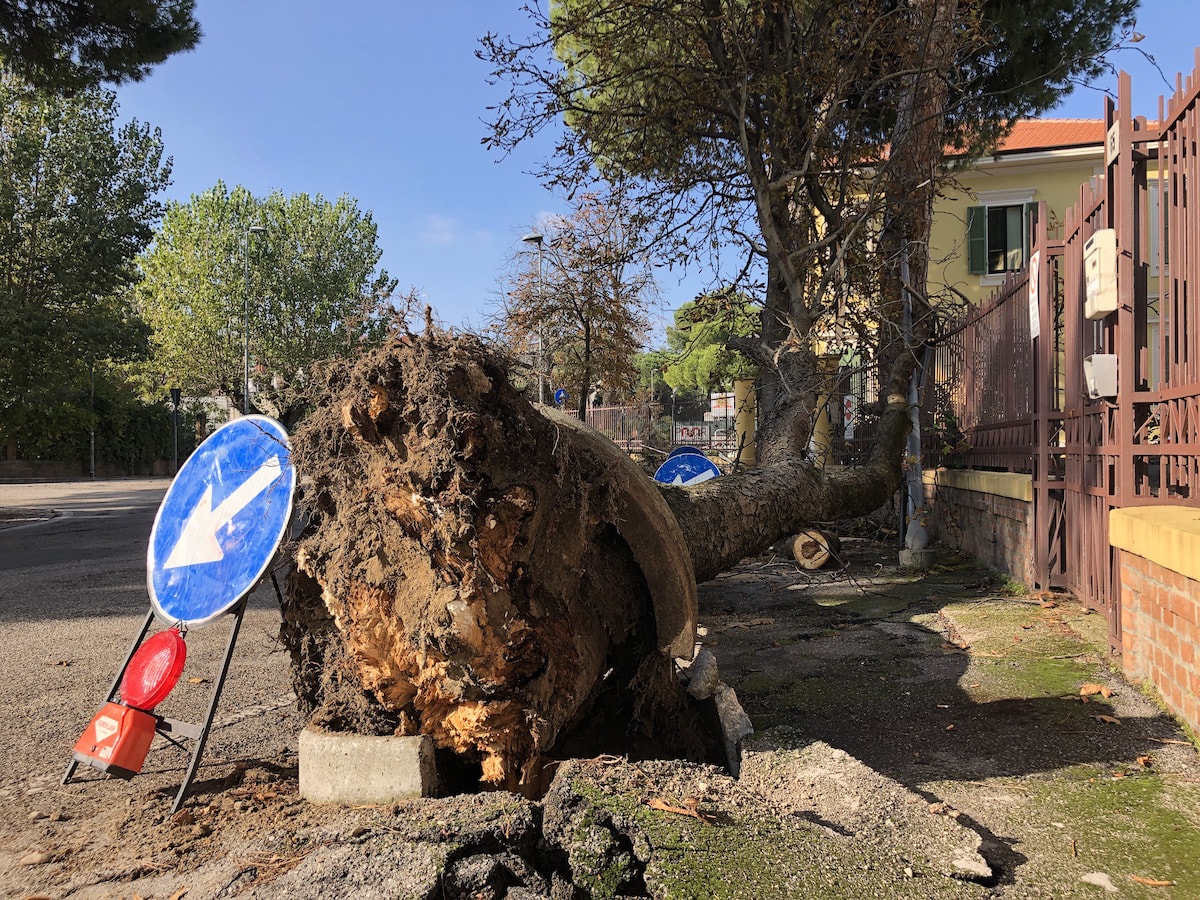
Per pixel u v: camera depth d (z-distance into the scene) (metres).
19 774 3.55
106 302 25.64
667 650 3.39
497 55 8.79
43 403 23.05
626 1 8.77
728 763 3.38
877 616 6.54
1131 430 4.64
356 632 2.78
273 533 3.18
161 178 22.75
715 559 5.38
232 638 3.27
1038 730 3.71
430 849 2.21
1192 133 3.86
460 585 2.62
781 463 6.88
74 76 13.22
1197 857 2.54
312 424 2.86
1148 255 4.67
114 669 5.41
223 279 44.12
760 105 9.48
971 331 9.05
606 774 2.63
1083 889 2.36
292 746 3.82
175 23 13.11
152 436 49.72
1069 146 18.53
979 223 19.27
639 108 9.49
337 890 2.05
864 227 9.50
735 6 8.98
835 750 3.09
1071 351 5.86
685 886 2.09
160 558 3.52
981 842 2.49
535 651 2.82
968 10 9.77
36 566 10.55
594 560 3.31
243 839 2.67
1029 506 6.82
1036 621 5.67
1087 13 11.17
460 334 2.77
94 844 2.76
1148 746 3.43
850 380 12.71
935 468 10.60
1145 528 3.88
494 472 2.69
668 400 18.61
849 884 2.15
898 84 9.67
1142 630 4.12
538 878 2.26
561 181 9.91
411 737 2.87
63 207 21.25
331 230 47.75
